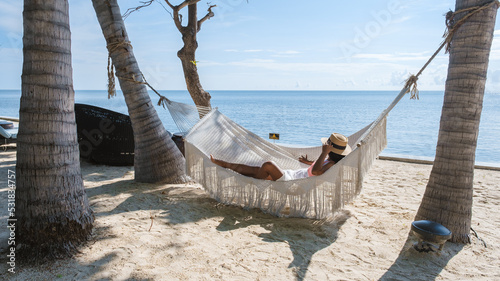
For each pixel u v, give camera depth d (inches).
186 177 197.2
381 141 159.0
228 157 175.8
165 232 127.4
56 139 103.7
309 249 116.8
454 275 101.8
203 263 105.5
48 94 100.8
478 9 107.8
